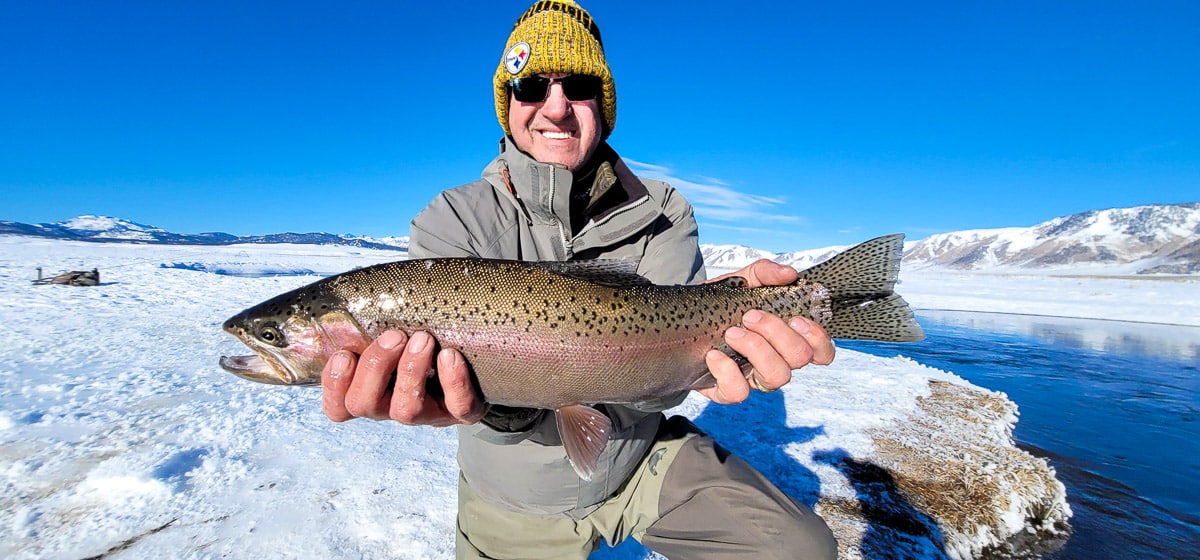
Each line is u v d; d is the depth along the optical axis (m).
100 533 0.99
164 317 3.46
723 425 1.73
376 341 0.59
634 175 0.87
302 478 1.22
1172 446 2.04
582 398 0.73
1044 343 4.73
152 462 1.24
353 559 0.95
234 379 2.01
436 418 0.65
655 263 0.87
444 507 1.13
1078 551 1.29
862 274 0.84
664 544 0.80
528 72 0.81
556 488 0.77
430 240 0.76
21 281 5.15
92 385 1.85
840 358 2.90
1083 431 2.17
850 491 1.36
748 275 0.83
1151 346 4.67
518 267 0.71
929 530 1.23
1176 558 1.29
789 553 0.68
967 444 1.72
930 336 5.04
